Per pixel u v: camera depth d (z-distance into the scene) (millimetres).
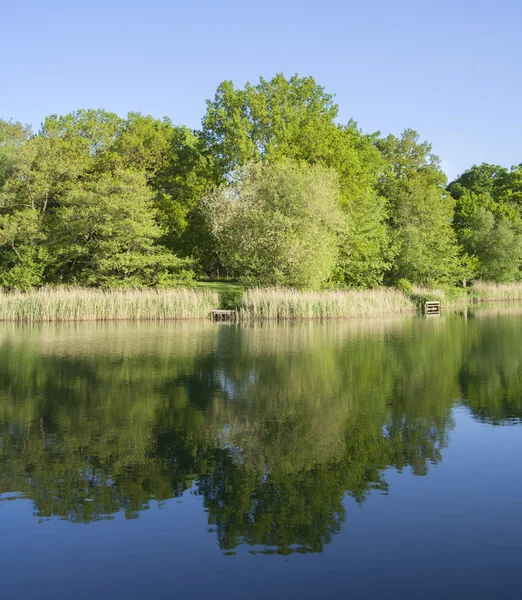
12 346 22672
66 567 6398
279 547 6785
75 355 20453
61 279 42281
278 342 24141
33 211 41562
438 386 15344
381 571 6281
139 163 48594
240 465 9469
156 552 6715
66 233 41875
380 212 49312
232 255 41531
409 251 49469
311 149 46906
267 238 38656
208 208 44844
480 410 12805
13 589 5961
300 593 5871
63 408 13125
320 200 39219
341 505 7883
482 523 7316
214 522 7430
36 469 9344
